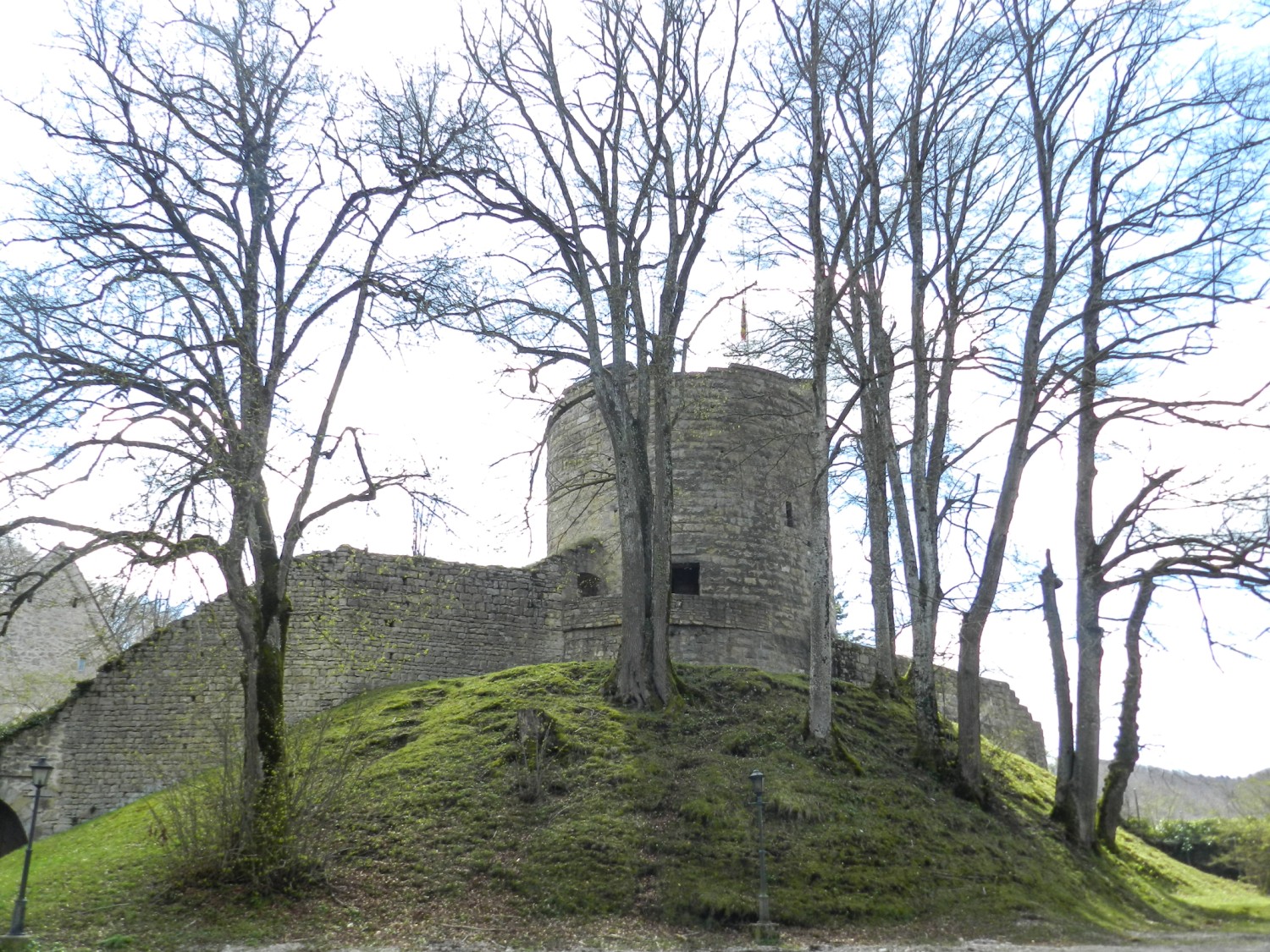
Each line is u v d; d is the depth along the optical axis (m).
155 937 13.48
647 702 21.09
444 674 25.78
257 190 16.89
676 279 22.86
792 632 27.83
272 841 15.06
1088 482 22.23
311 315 16.75
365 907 14.82
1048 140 21.12
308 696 24.33
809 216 22.97
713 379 28.66
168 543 14.70
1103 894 18.45
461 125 18.98
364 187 17.66
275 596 15.90
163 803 20.19
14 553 18.83
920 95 22.16
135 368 15.17
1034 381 20.28
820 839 17.22
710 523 27.70
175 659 23.62
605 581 28.47
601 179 22.69
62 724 23.06
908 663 32.28
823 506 20.88
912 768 20.81
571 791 17.95
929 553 22.12
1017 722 35.59
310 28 17.42
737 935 14.73
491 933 14.30
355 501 16.55
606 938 14.38
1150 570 21.12
